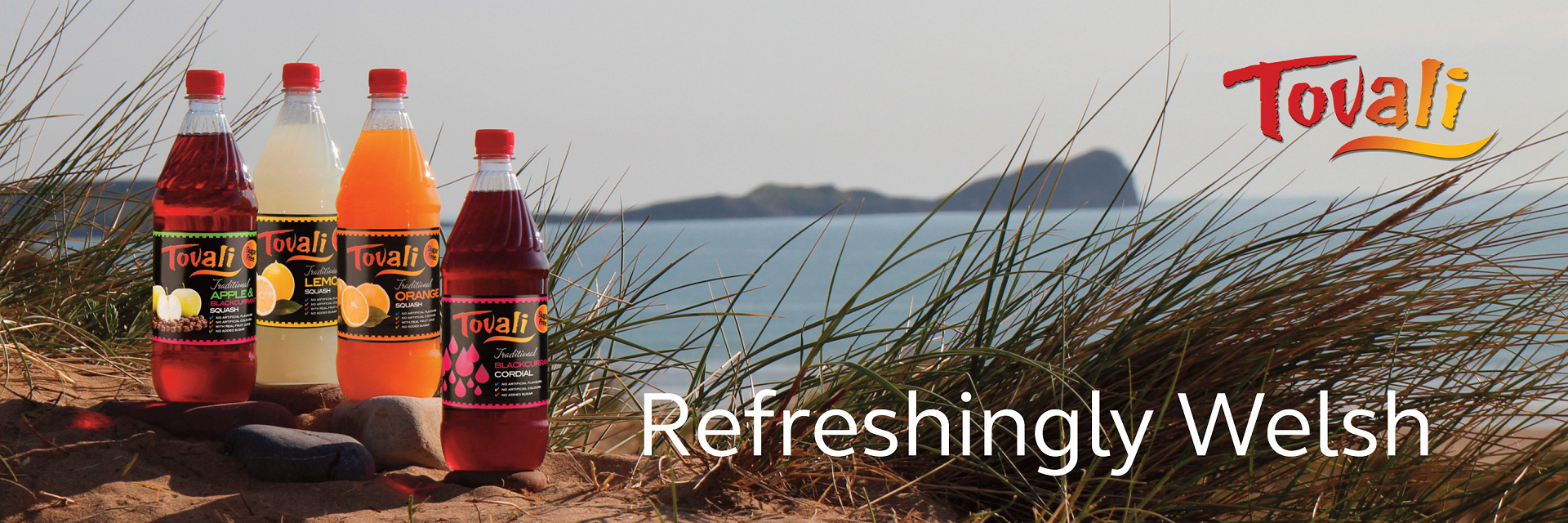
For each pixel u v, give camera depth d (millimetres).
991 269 2350
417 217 2221
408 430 2057
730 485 2049
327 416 2219
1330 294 2281
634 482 2098
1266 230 2502
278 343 2342
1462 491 2225
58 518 1689
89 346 2863
